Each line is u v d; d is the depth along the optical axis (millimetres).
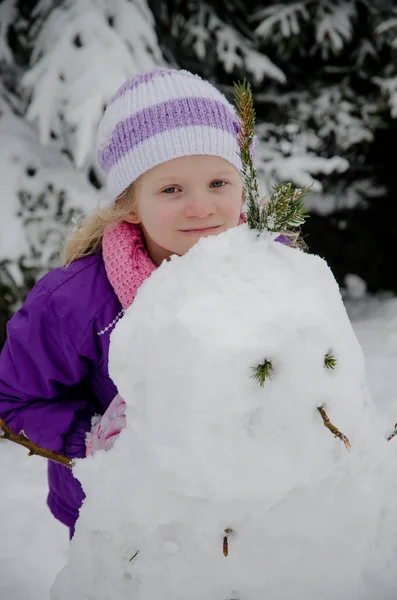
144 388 656
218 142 1078
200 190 1075
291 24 3635
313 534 661
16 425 1145
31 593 1615
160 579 679
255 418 617
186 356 607
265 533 655
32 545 1866
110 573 710
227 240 687
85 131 2631
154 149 1076
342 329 647
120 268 1095
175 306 643
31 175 3039
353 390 640
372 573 718
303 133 3799
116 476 688
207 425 603
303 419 619
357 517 677
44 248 2877
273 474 615
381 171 4062
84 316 1121
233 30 3760
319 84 4039
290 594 677
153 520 660
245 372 598
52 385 1153
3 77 3230
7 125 3084
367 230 4129
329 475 655
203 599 676
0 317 2918
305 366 604
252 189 705
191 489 620
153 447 633
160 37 3707
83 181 3057
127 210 1173
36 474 2348
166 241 1098
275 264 658
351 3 3811
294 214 678
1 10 3131
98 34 2850
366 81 4008
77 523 743
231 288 632
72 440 1115
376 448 704
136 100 1128
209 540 659
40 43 2955
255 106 4008
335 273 4203
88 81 2705
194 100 1096
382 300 4109
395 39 3535
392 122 3885
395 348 3230
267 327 602
